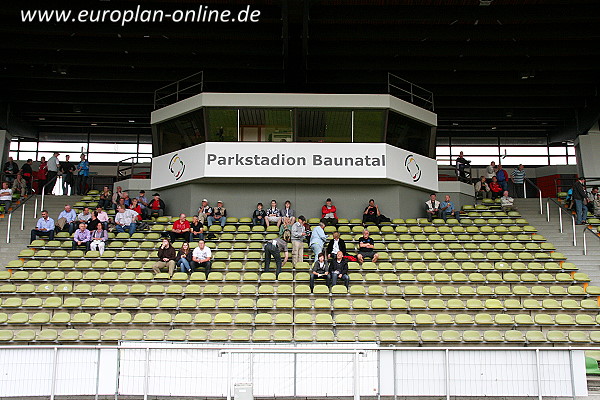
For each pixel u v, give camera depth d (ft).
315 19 58.03
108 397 29.89
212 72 71.56
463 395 29.76
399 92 75.31
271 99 60.90
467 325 43.39
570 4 57.21
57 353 29.94
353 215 61.87
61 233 56.08
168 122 63.93
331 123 61.16
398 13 57.77
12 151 88.84
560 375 30.01
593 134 77.30
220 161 59.98
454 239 57.06
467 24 61.16
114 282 48.42
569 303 45.47
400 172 61.52
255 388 29.66
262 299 44.88
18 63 67.67
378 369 29.91
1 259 53.57
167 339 39.70
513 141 90.48
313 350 28.53
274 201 58.70
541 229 61.46
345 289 46.52
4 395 29.50
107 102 78.18
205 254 49.16
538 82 71.36
